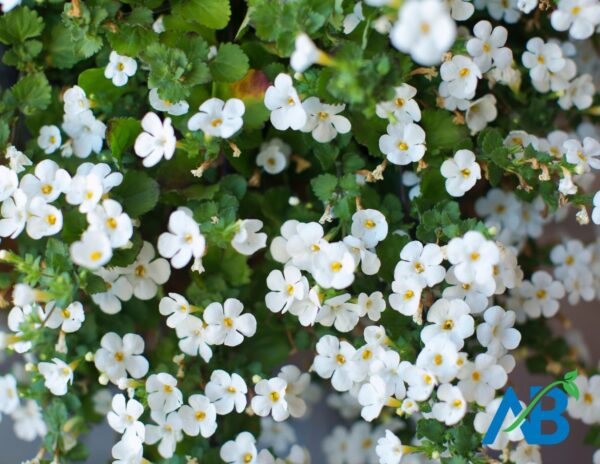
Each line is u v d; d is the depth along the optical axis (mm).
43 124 479
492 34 451
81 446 485
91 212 422
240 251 451
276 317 482
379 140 449
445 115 460
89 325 472
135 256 447
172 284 485
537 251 518
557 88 482
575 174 452
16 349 443
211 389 451
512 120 489
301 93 440
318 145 465
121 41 447
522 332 510
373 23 421
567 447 569
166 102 449
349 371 444
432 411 435
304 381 466
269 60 468
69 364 458
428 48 373
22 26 467
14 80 487
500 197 497
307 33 423
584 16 455
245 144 467
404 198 476
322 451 546
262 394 452
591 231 534
